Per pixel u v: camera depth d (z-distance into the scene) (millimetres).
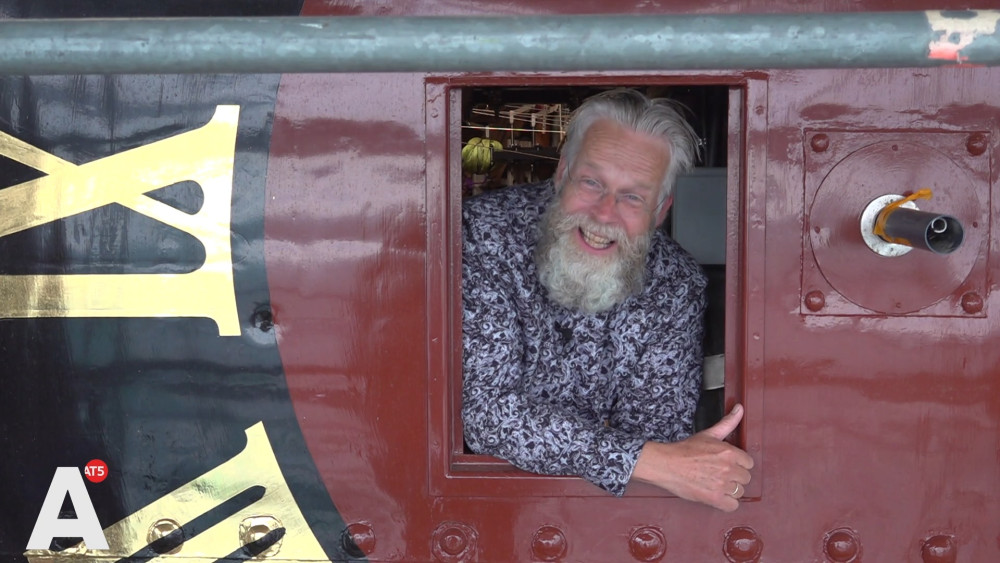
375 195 1906
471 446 2041
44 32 1094
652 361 2180
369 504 1976
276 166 1903
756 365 1893
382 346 1935
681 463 1895
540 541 1972
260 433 1964
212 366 1950
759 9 1818
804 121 1844
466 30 1095
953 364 1865
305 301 1930
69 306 1947
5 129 1920
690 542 1951
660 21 1092
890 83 1824
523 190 2221
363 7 1865
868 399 1883
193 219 1919
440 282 1917
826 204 1854
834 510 1912
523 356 2154
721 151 2795
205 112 1900
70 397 1971
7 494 2006
